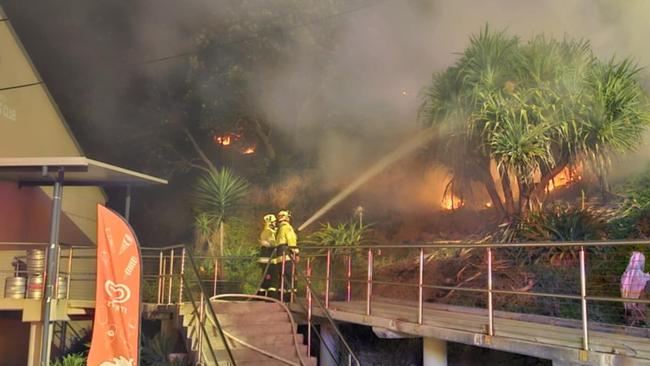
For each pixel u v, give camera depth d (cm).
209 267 1466
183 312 934
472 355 876
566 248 891
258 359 846
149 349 951
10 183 1105
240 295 1012
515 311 888
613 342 597
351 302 1062
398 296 1152
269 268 1070
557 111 1028
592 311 812
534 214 984
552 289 875
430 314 862
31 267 994
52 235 904
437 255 1142
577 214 927
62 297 1020
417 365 954
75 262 1404
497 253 995
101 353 780
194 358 838
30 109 1251
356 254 1327
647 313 742
